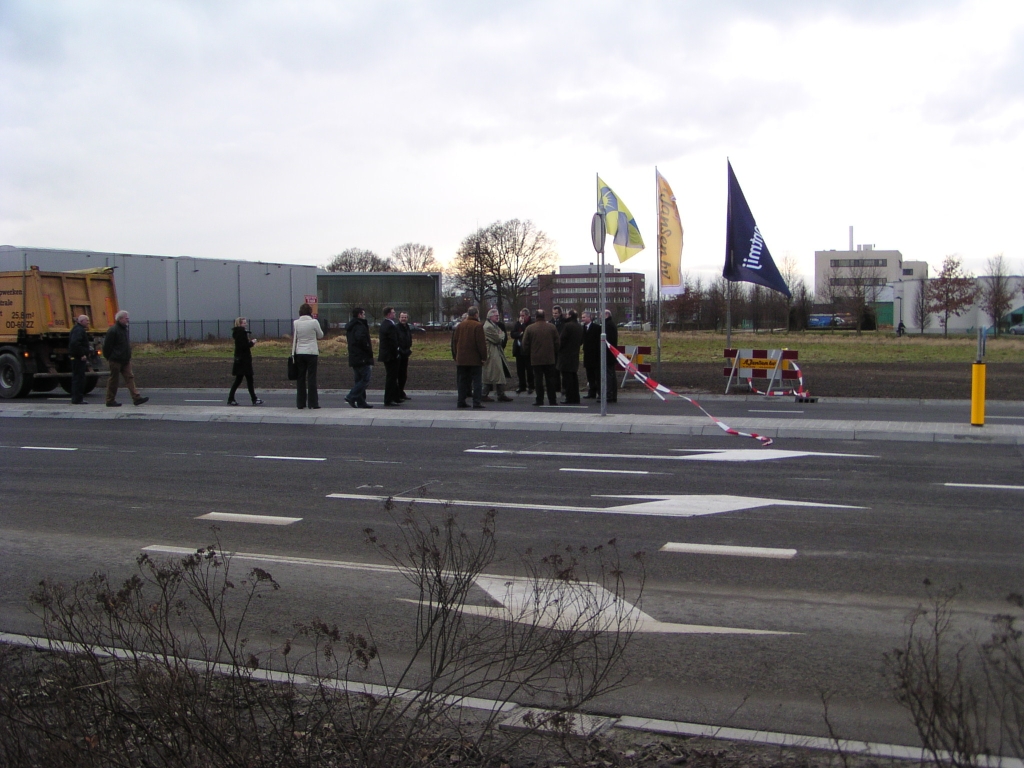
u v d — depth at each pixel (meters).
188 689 3.61
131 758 3.37
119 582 6.57
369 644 5.27
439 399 20.17
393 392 18.67
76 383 19.12
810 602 5.94
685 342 53.25
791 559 6.95
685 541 7.50
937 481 10.02
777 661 4.96
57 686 3.77
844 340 56.28
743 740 3.95
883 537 7.58
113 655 3.83
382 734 3.66
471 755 3.74
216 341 59.56
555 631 4.83
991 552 7.08
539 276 95.06
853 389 22.05
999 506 8.73
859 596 6.05
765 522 8.15
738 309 79.06
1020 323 71.19
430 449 12.72
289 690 3.87
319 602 6.07
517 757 3.79
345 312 86.75
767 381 21.75
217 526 8.26
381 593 6.25
